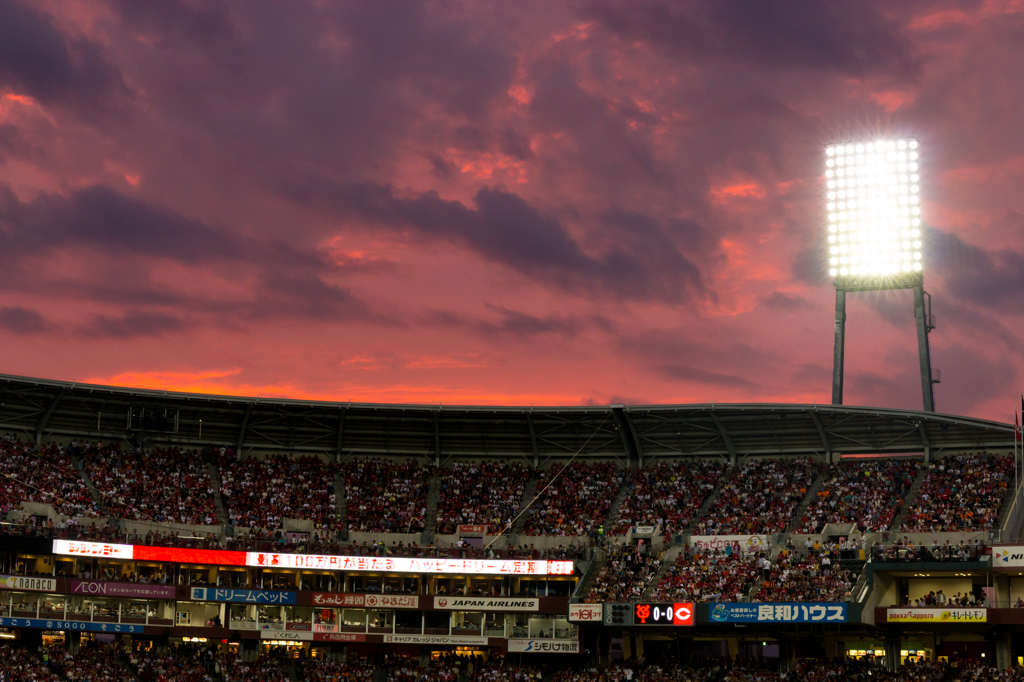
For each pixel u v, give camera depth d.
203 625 92.94
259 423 107.25
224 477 104.12
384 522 101.31
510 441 109.25
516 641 92.00
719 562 91.00
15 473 95.19
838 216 104.44
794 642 89.62
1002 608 80.00
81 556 88.06
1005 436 96.31
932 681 80.25
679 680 86.31
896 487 96.31
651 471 106.62
